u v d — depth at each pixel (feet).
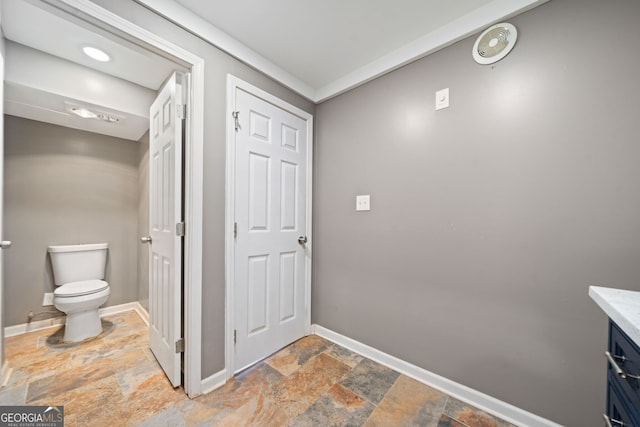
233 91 5.25
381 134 5.94
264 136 5.99
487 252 4.48
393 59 5.57
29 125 7.35
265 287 6.07
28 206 7.35
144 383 5.03
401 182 5.59
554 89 3.88
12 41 5.21
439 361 5.03
